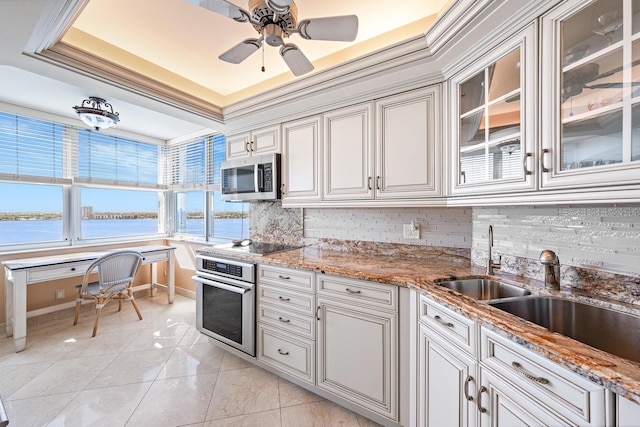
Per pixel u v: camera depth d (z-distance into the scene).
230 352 2.40
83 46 1.78
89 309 3.36
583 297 1.13
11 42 1.44
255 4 1.27
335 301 1.71
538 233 1.40
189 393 1.88
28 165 2.94
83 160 3.36
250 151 2.64
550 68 1.04
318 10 1.64
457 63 1.49
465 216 1.89
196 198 3.98
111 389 1.91
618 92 0.90
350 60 1.75
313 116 2.21
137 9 1.59
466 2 1.17
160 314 3.28
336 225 2.48
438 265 1.80
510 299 1.16
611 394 0.66
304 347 1.87
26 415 1.66
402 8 1.63
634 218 1.07
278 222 2.89
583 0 0.94
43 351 2.42
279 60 2.12
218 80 2.43
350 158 2.01
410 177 1.76
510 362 0.91
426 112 1.70
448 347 1.19
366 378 1.60
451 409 1.17
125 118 3.22
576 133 1.01
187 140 3.93
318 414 1.70
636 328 0.99
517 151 1.21
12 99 2.69
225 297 2.32
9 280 2.55
